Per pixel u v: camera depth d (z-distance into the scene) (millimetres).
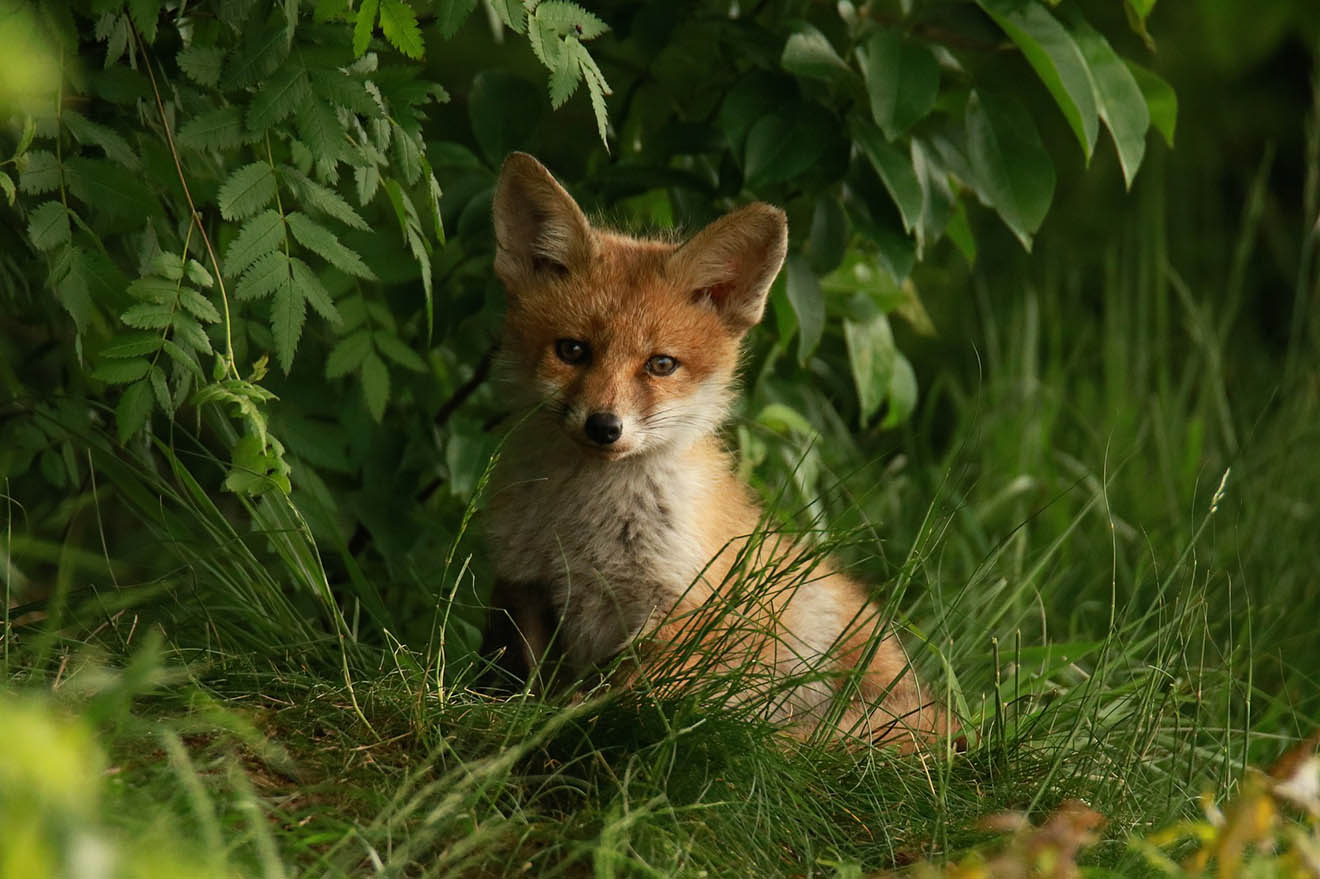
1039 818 7746
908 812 7672
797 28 10156
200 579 8828
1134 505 13797
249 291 7945
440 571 10922
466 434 10938
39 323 9906
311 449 10180
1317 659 11500
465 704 7750
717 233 9500
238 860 5801
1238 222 21969
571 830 6754
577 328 9266
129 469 8945
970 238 11688
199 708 7047
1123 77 10297
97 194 7723
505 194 9555
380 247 10250
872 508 13312
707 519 9461
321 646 8305
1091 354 18344
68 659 7586
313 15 8383
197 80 7918
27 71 4688
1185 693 9883
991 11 9984
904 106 9773
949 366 19047
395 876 5961
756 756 7344
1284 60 22047
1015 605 11312
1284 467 14031
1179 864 7188
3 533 9461
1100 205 21359
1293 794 6023
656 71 11742
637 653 8328
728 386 10078
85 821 4082
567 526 9258
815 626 9773
